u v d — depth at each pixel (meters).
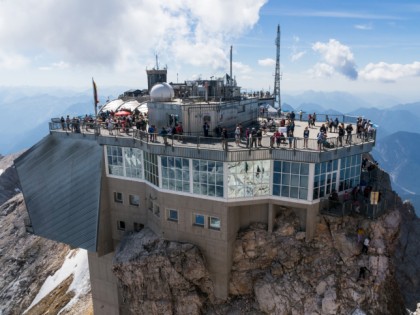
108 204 40.31
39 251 78.19
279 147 31.31
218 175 31.55
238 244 34.22
